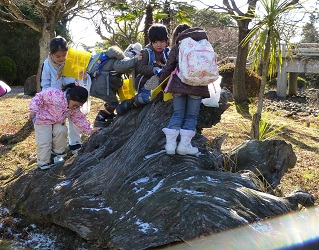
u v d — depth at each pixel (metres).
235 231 2.81
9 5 11.75
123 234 3.11
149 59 4.23
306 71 16.39
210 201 2.98
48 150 4.33
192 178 3.39
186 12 14.28
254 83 13.02
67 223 3.54
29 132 8.00
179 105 3.68
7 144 7.29
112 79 4.74
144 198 3.31
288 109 13.95
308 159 6.69
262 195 3.28
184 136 3.62
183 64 3.45
